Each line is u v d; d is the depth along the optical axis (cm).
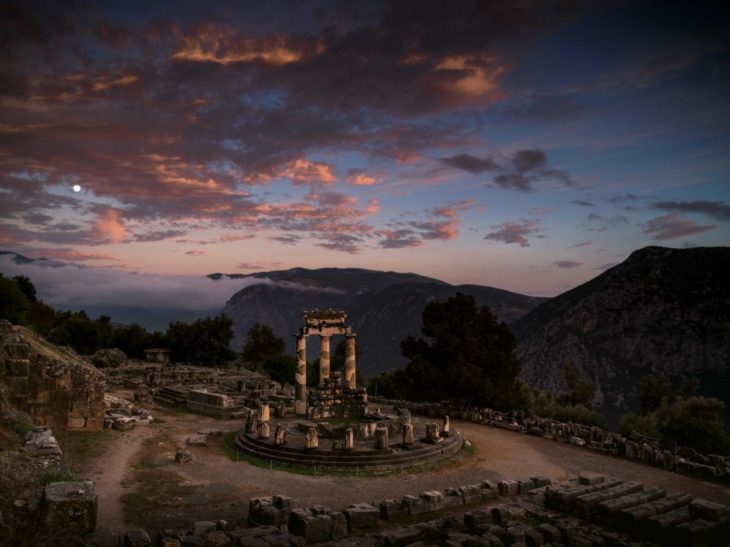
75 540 1700
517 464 3694
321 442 3812
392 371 8100
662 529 2261
